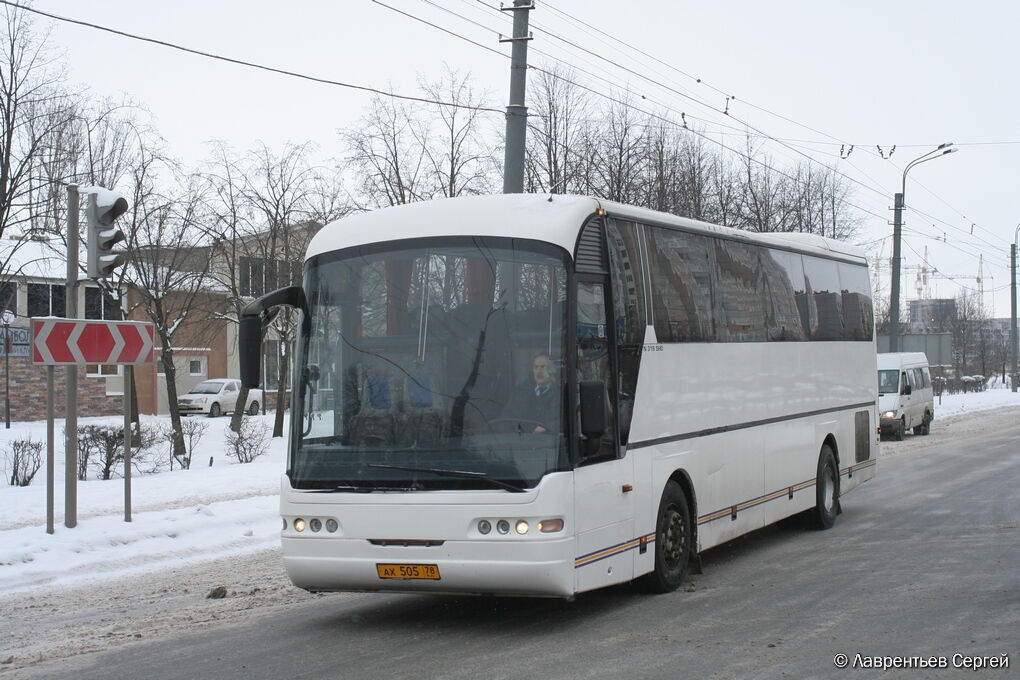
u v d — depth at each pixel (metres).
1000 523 13.47
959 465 22.14
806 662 6.89
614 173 27.84
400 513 7.77
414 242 8.27
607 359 8.48
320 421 8.19
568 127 27.05
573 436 7.78
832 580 9.92
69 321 12.84
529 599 9.45
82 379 43.72
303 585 8.15
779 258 12.69
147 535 12.79
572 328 7.90
